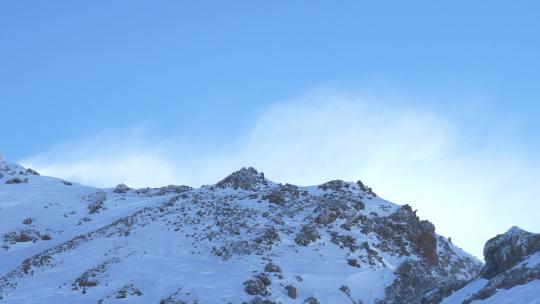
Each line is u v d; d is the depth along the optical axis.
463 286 64.50
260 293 68.56
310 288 72.12
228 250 80.06
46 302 70.00
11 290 74.62
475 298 56.62
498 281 56.59
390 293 74.38
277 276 73.06
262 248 80.19
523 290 53.38
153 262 78.50
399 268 79.38
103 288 72.31
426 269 83.00
